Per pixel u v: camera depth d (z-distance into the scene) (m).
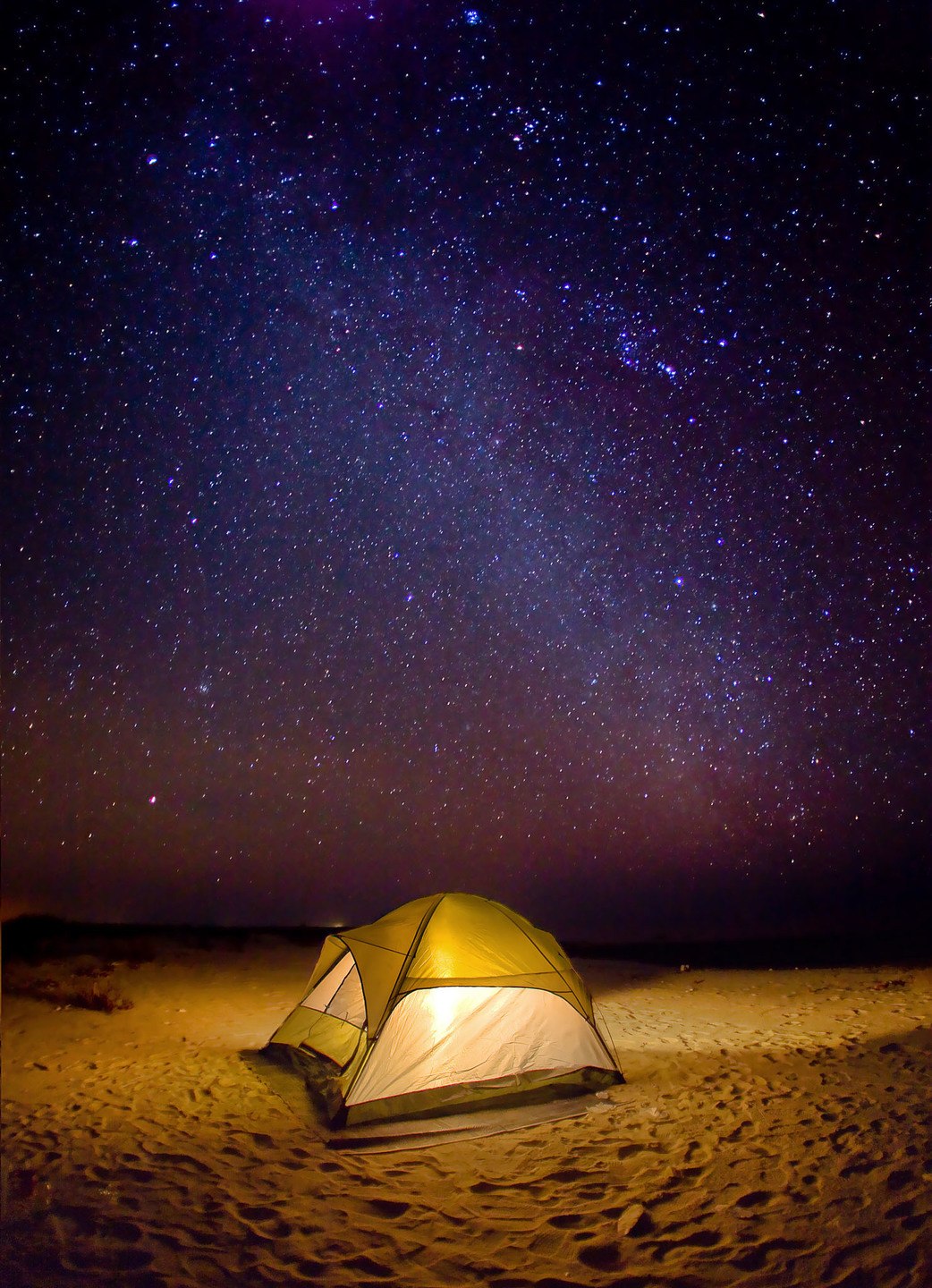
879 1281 2.97
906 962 11.46
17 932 12.75
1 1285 3.17
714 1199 3.74
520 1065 5.46
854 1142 4.29
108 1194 3.98
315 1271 3.25
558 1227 3.56
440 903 6.16
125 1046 7.00
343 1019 6.23
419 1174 4.21
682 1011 8.48
